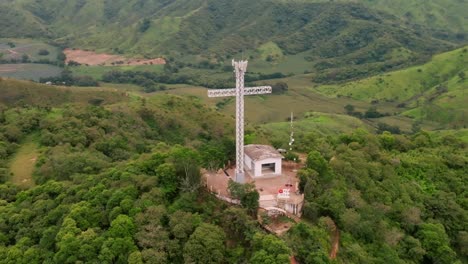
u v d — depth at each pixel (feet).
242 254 190.19
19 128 407.44
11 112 448.65
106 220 211.61
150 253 181.37
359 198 250.16
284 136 434.30
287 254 177.58
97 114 455.63
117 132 418.51
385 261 224.12
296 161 281.95
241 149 239.91
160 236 190.90
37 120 425.69
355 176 277.64
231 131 504.02
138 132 447.42
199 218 200.95
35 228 222.07
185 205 211.00
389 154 356.59
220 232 193.88
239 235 200.34
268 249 180.55
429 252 248.32
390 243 238.27
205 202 220.43
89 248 189.16
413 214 263.90
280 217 213.46
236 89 231.91
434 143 398.42
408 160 338.95
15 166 347.36
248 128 494.59
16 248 206.80
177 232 192.13
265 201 224.12
